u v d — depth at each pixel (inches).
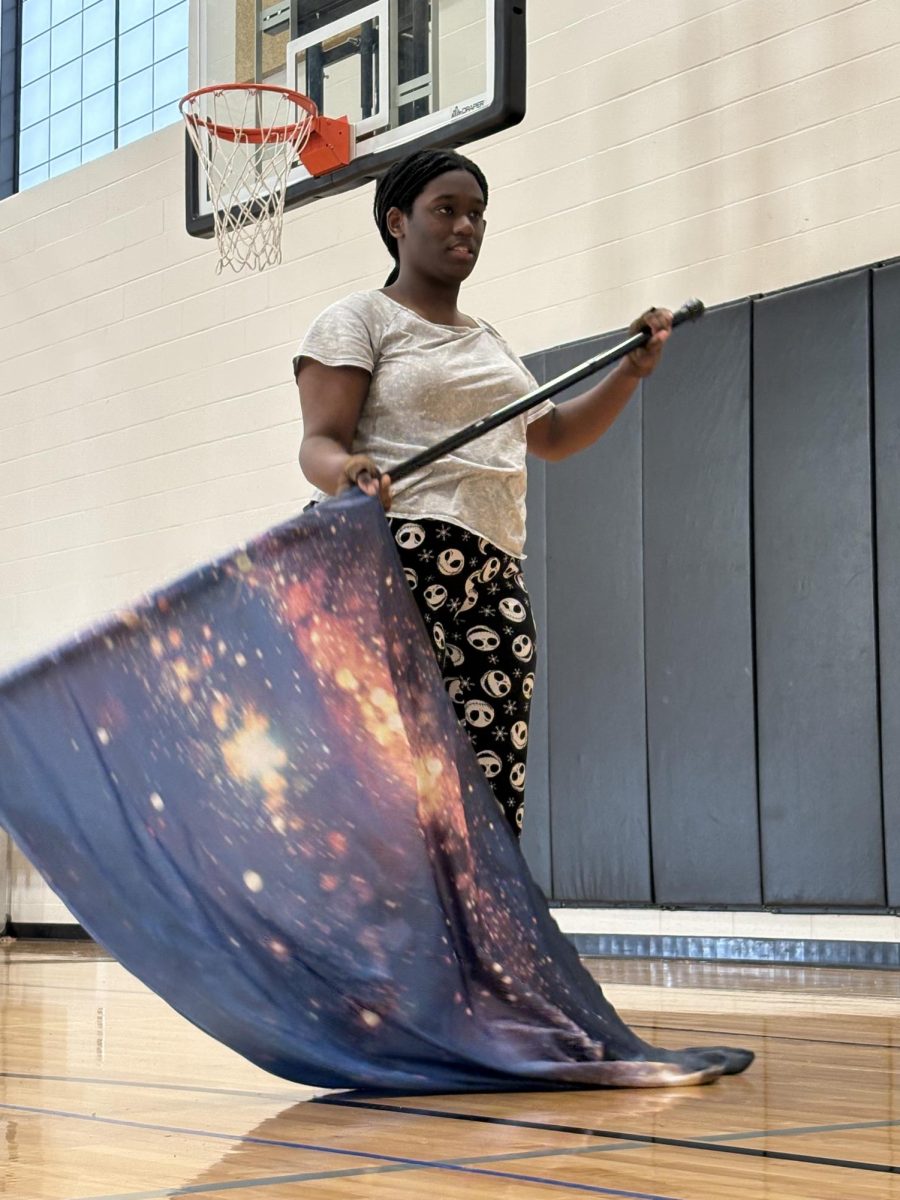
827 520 180.7
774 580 185.0
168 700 62.1
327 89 205.0
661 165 204.8
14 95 307.4
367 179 202.1
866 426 178.2
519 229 220.2
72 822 60.2
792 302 186.7
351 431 70.2
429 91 194.4
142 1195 41.4
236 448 255.3
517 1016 63.4
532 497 211.6
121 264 277.0
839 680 177.9
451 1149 48.3
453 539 68.9
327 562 64.2
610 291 208.8
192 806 61.7
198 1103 61.9
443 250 72.5
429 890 63.2
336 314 70.9
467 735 67.8
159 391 268.4
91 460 278.8
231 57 215.3
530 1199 40.0
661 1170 44.3
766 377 188.1
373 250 238.5
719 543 190.5
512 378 72.3
